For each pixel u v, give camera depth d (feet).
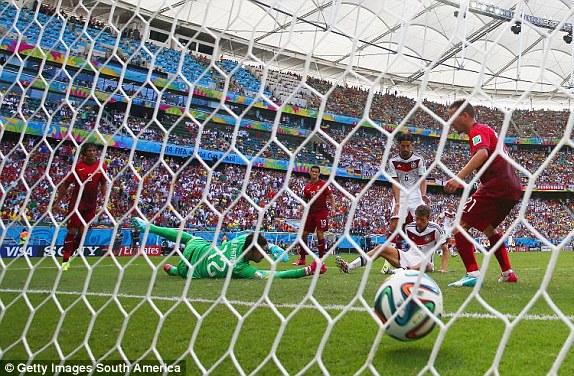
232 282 15.72
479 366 6.55
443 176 90.63
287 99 6.53
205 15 7.75
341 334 8.36
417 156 20.13
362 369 5.10
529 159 102.83
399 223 5.15
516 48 98.07
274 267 5.83
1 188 9.93
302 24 89.10
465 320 9.48
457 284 14.62
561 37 91.40
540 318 9.70
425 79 5.40
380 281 16.08
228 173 69.67
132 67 66.18
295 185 77.15
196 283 15.58
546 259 38.55
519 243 78.84
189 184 60.08
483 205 13.87
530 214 88.33
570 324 3.92
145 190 52.34
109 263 27.66
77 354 7.50
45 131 9.55
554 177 97.04
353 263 18.90
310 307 10.91
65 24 10.21
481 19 86.33
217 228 6.54
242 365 6.81
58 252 37.73
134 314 10.32
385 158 5.46
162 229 18.76
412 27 96.12
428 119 104.42
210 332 8.65
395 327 6.63
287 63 110.52
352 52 6.03
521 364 6.64
